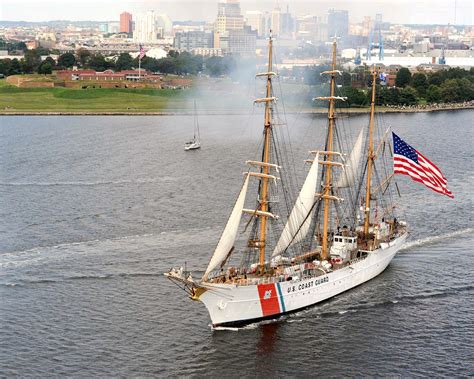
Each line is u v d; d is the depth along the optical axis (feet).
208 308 460.96
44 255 595.47
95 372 411.54
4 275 549.95
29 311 486.38
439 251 625.82
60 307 493.77
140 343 445.78
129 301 505.25
